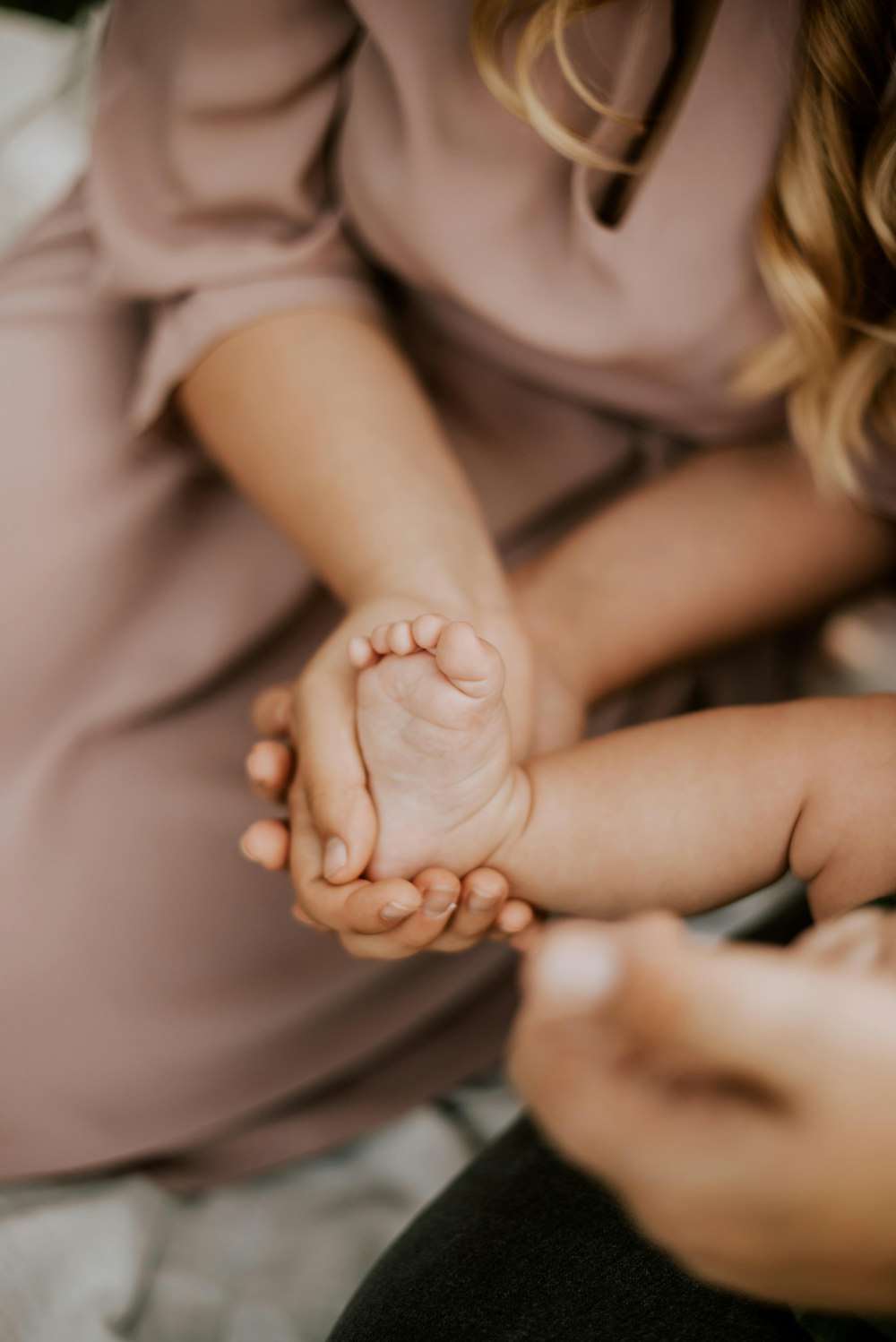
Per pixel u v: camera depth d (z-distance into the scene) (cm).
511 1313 44
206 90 67
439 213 66
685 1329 43
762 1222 26
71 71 135
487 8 56
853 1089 24
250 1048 74
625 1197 28
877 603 118
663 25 57
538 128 58
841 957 33
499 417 83
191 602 78
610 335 69
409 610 56
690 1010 23
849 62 55
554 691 70
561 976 25
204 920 74
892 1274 27
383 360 70
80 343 80
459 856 54
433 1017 80
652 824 55
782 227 61
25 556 76
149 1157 74
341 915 50
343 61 69
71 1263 65
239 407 68
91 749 75
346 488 63
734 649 82
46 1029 70
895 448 71
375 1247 71
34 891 71
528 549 85
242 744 78
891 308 64
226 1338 65
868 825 52
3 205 129
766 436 81
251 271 70
